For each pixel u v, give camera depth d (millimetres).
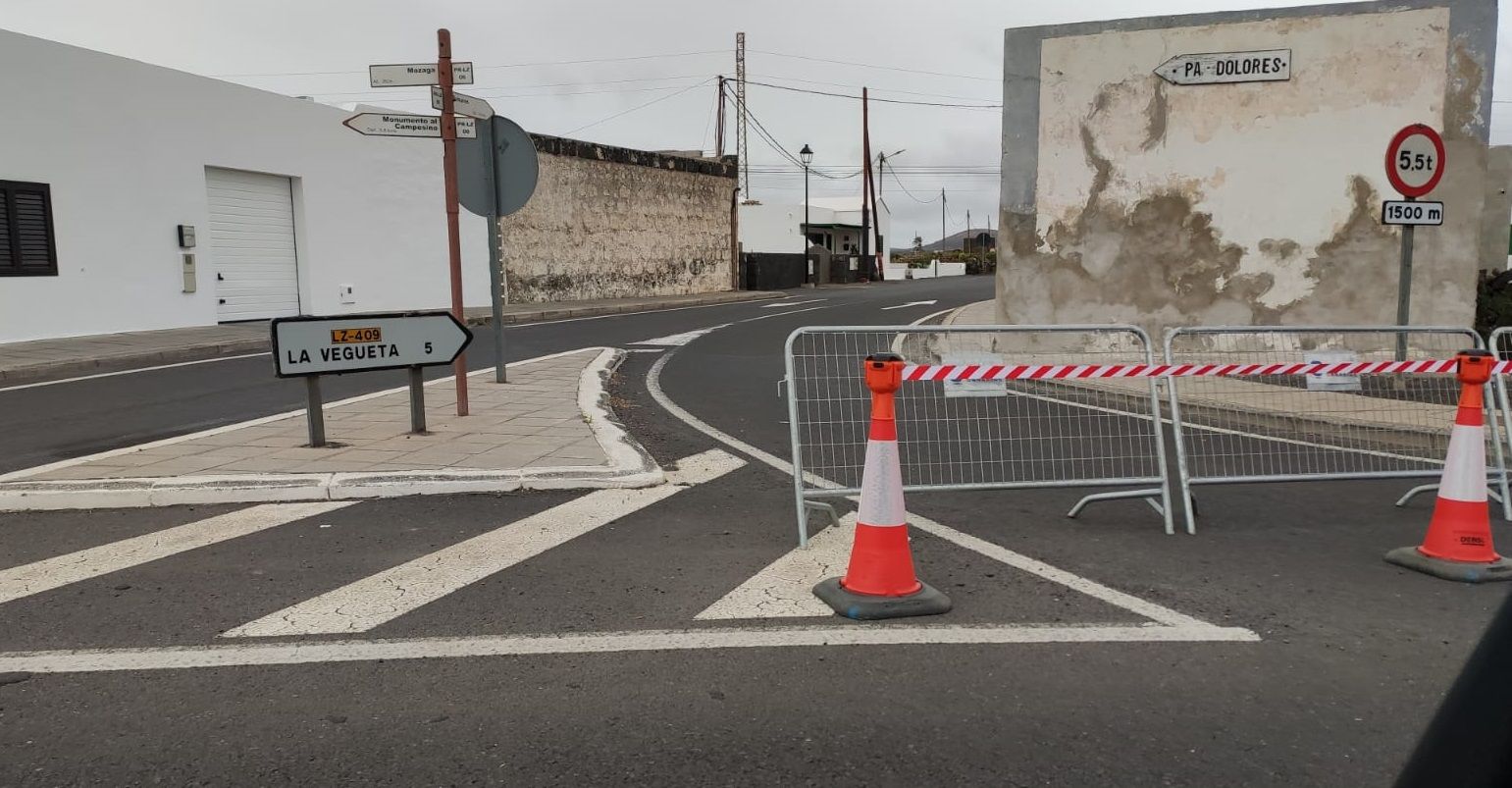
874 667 3689
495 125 9766
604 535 5379
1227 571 4820
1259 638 3965
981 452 6473
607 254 30609
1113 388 7426
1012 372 5492
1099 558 5020
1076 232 11789
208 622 4094
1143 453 7125
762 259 39812
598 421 8305
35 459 7039
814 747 3094
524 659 3746
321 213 20312
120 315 16109
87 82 15367
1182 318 11570
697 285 35719
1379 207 10789
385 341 7363
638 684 3543
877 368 4289
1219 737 3150
